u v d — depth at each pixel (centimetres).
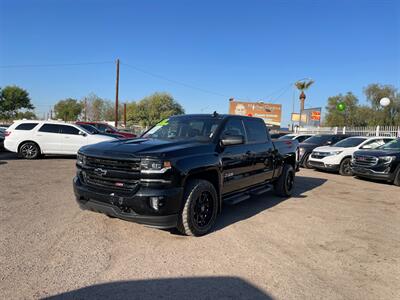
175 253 421
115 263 386
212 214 507
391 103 4431
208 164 495
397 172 1035
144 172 427
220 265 391
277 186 784
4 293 312
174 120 625
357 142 1375
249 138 652
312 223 577
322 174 1327
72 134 1442
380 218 627
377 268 399
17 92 6594
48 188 789
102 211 464
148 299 312
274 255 427
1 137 1555
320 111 3462
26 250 413
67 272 359
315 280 363
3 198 675
